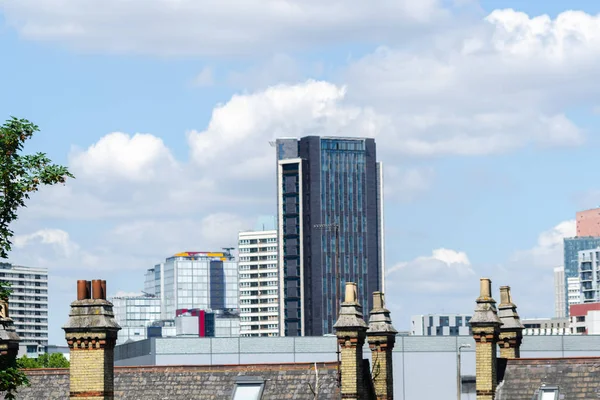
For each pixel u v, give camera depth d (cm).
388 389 8825
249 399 8588
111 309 8025
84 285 7969
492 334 8900
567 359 8931
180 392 8775
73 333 7869
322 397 8400
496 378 8975
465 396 14225
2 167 6341
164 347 14825
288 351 14988
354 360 8238
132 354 15475
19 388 8969
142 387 8881
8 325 9019
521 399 8844
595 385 8725
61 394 8881
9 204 6375
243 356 14938
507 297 9569
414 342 14475
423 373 14425
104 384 7850
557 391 8775
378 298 9012
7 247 6394
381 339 8875
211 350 14888
